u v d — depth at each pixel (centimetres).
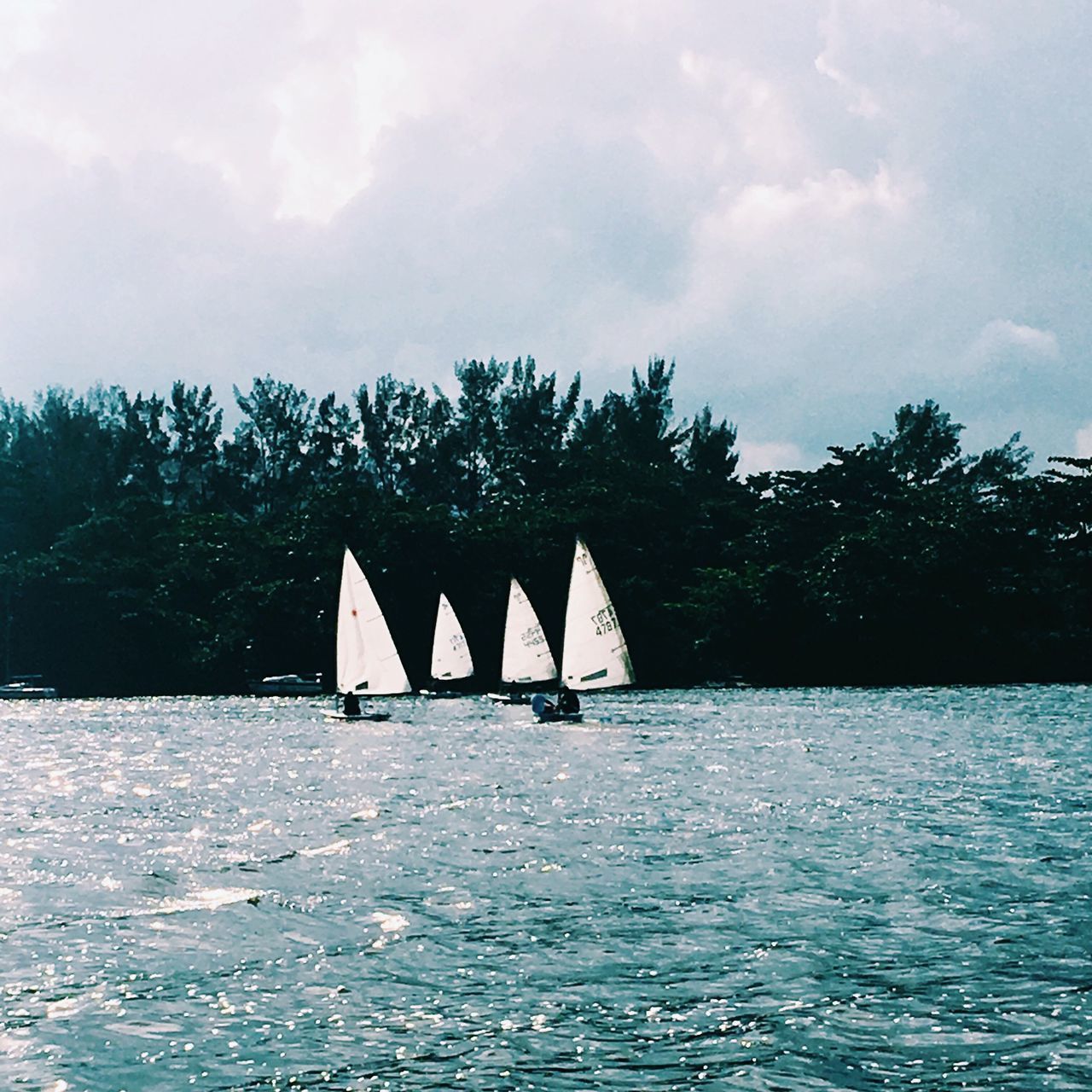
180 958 2202
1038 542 13325
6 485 16375
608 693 12038
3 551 15850
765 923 2394
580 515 14162
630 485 15562
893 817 3734
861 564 13012
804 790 4431
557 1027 1834
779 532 14275
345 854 3170
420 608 13712
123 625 13300
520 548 13862
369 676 8694
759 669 13438
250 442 19575
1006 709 9081
